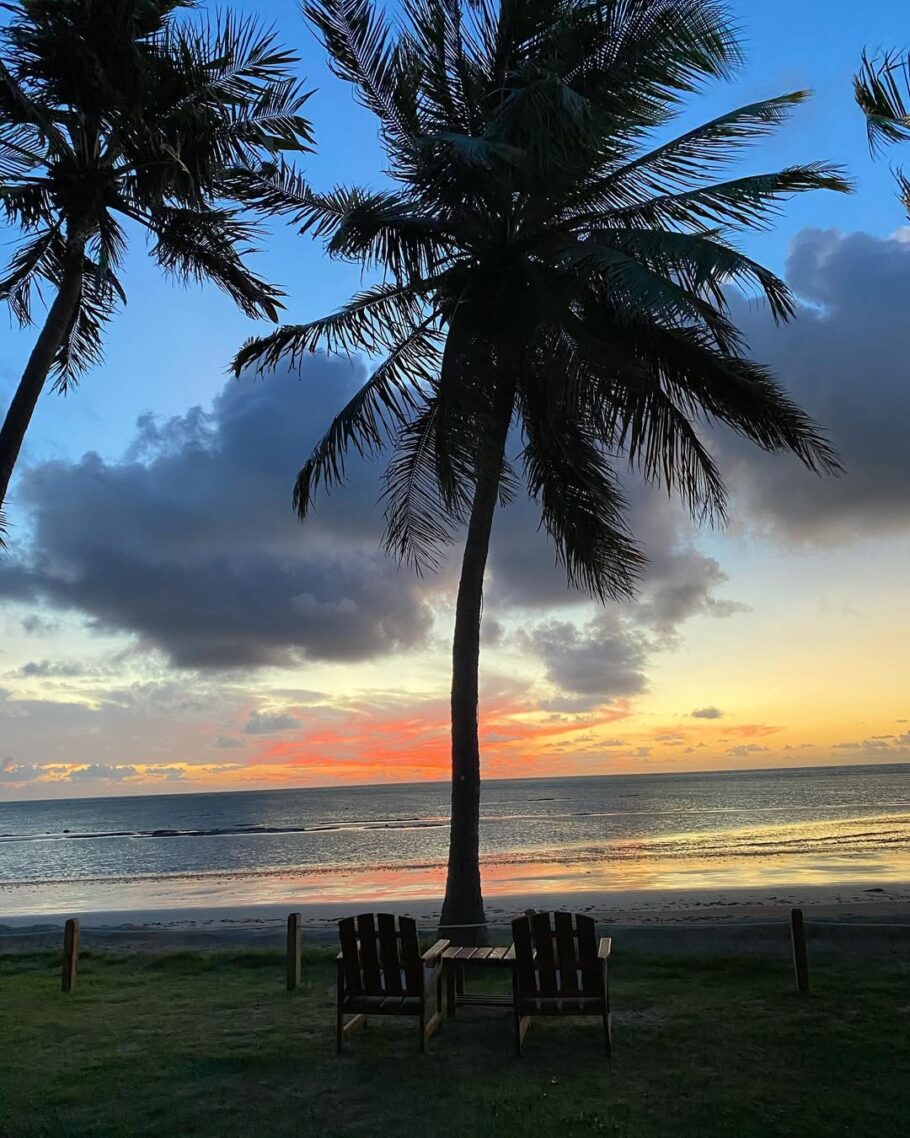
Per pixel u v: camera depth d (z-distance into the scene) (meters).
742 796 91.81
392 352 11.58
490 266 10.27
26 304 11.39
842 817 56.62
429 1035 6.33
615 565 12.05
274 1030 6.73
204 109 9.80
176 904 24.86
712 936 9.81
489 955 6.61
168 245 11.01
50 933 12.27
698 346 10.48
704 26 9.39
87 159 9.48
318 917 18.03
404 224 10.17
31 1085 5.52
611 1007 7.05
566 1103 4.94
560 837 49.28
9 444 8.60
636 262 8.70
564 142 8.93
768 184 9.56
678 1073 5.41
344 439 10.94
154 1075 5.68
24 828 100.88
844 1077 5.21
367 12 10.25
